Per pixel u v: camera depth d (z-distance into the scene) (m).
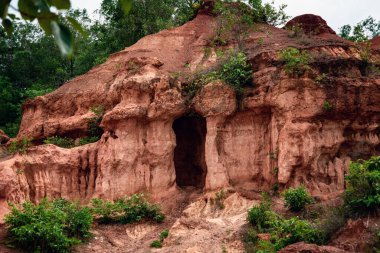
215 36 26.70
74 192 21.88
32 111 27.05
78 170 22.25
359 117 20.66
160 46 26.94
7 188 19.84
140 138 22.12
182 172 23.66
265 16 29.19
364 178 15.02
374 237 13.38
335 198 18.03
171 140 22.16
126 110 21.95
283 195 18.53
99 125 23.08
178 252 16.88
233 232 17.19
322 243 14.31
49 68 41.41
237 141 21.58
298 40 24.84
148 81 22.70
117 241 18.92
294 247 12.86
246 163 21.30
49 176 21.59
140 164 21.88
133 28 37.00
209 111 21.45
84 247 18.05
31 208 17.83
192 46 26.56
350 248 13.21
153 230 19.62
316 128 20.31
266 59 21.98
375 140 20.80
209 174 21.02
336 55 22.83
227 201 20.02
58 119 25.77
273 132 20.73
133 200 20.34
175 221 20.03
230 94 21.52
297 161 19.95
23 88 41.88
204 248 16.75
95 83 26.08
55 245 16.84
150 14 37.19
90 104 25.28
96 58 36.53
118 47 37.06
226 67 22.30
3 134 30.09
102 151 22.00
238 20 26.61
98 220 20.02
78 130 24.64
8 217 17.47
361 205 14.84
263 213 17.47
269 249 14.92
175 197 21.45
